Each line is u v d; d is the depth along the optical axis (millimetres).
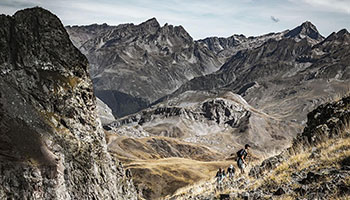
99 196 19906
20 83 19062
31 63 20203
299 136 21719
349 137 16219
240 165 21562
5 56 19297
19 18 21141
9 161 14867
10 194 14211
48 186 15891
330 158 14680
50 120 19094
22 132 16453
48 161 16484
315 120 21016
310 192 12352
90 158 20750
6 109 16844
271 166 19094
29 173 15234
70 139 19578
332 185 11969
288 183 14430
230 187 18797
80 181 18750
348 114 18141
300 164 15984
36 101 19125
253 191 15547
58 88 20578
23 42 20469
